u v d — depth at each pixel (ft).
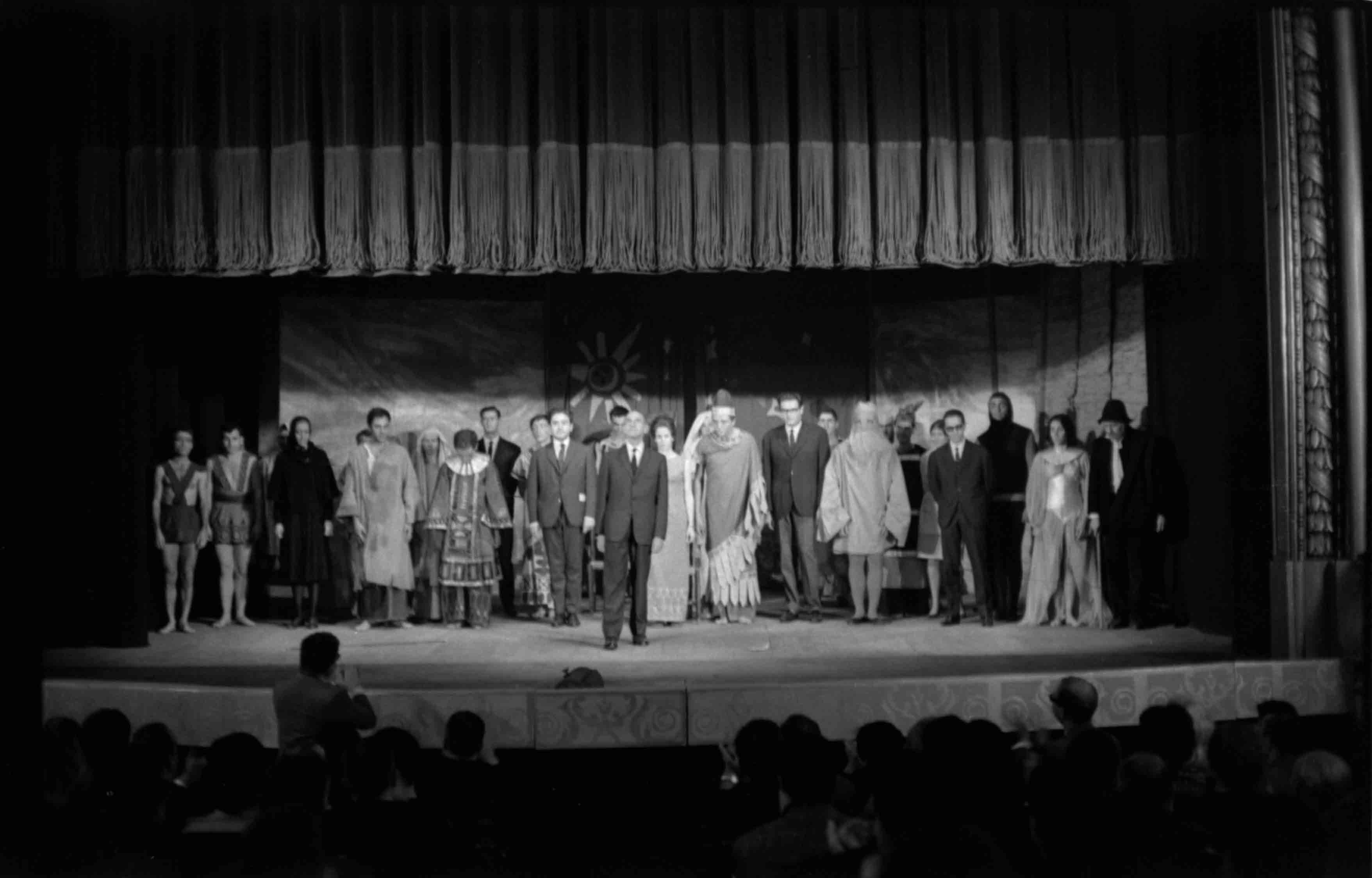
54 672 28.25
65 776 18.21
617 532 31.30
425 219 31.30
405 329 42.14
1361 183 28.58
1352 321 28.55
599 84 31.50
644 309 43.55
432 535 36.14
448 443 42.19
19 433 27.32
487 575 35.45
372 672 28.12
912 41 31.89
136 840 16.44
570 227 31.48
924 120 32.12
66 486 32.19
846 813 16.33
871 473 35.60
